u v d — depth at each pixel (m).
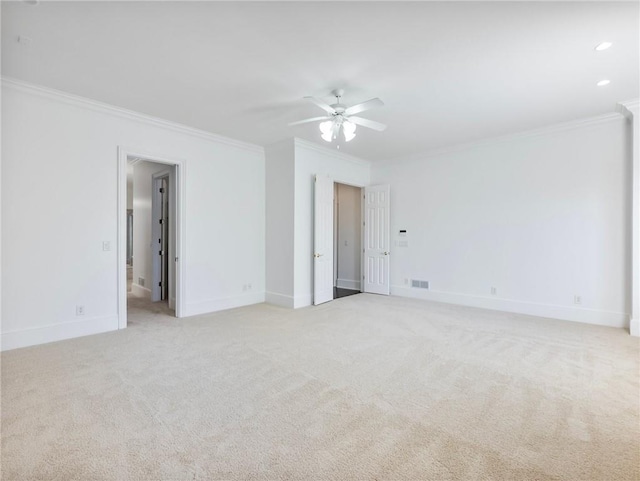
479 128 4.54
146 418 2.08
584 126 4.27
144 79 3.16
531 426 2.01
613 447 1.81
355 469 1.64
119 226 4.00
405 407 2.23
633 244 3.78
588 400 2.32
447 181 5.59
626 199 4.03
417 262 5.98
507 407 2.23
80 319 3.72
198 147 4.77
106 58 2.79
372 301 5.71
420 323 4.30
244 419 2.08
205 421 2.05
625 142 4.02
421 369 2.85
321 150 5.59
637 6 2.10
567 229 4.45
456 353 3.23
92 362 2.97
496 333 3.87
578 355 3.16
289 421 2.06
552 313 4.57
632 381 2.61
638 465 1.67
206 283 4.89
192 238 4.72
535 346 3.42
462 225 5.42
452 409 2.21
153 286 5.86
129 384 2.54
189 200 4.68
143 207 6.34
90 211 3.78
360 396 2.38
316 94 3.45
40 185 3.44
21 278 3.34
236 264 5.29
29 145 3.36
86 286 3.76
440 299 5.69
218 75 3.07
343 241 7.30
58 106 3.53
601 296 4.22
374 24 2.31
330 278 5.77
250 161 5.46
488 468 1.65
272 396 2.37
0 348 3.22
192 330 3.98
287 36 2.46
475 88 3.30
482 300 5.21
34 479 1.56
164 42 2.54
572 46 2.57
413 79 3.12
